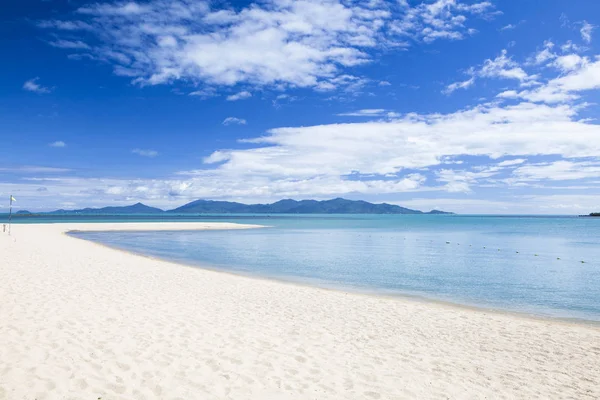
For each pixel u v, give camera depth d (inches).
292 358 354.3
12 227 2527.1
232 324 450.0
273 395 280.5
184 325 430.3
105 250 1240.8
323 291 703.7
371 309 574.2
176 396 270.1
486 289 814.5
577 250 1712.6
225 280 765.3
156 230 2923.2
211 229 3198.8
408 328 482.6
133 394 269.3
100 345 353.4
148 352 344.5
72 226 2992.1
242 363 334.6
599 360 388.5
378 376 325.7
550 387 322.0
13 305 463.2
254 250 1561.3
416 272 1034.7
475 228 4158.5
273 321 477.7
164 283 683.4
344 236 2573.8
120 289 598.9
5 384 270.4
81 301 504.1
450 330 481.7
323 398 280.7
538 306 668.1
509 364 372.8
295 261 1229.1
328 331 449.7
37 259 871.7
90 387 274.8
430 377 331.3
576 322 561.0
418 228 4035.4
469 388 312.8
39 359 315.3
